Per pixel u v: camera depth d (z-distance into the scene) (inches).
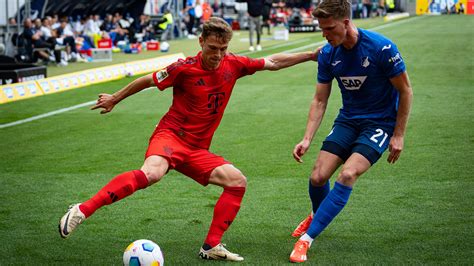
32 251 318.7
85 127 658.8
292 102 785.6
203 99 297.0
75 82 971.9
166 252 315.0
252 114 709.3
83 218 278.4
